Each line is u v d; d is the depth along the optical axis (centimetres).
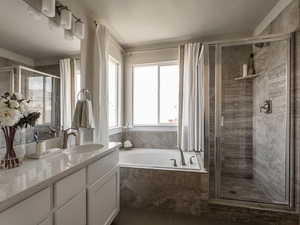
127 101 335
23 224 82
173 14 221
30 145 144
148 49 322
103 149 167
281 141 206
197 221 194
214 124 254
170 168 216
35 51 147
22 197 80
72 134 180
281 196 204
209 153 249
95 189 146
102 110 227
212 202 203
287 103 196
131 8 206
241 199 209
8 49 126
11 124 109
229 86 261
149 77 333
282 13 201
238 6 205
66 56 180
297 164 187
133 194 223
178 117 296
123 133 332
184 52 293
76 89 194
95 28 230
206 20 237
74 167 117
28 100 130
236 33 276
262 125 245
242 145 261
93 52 223
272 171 221
